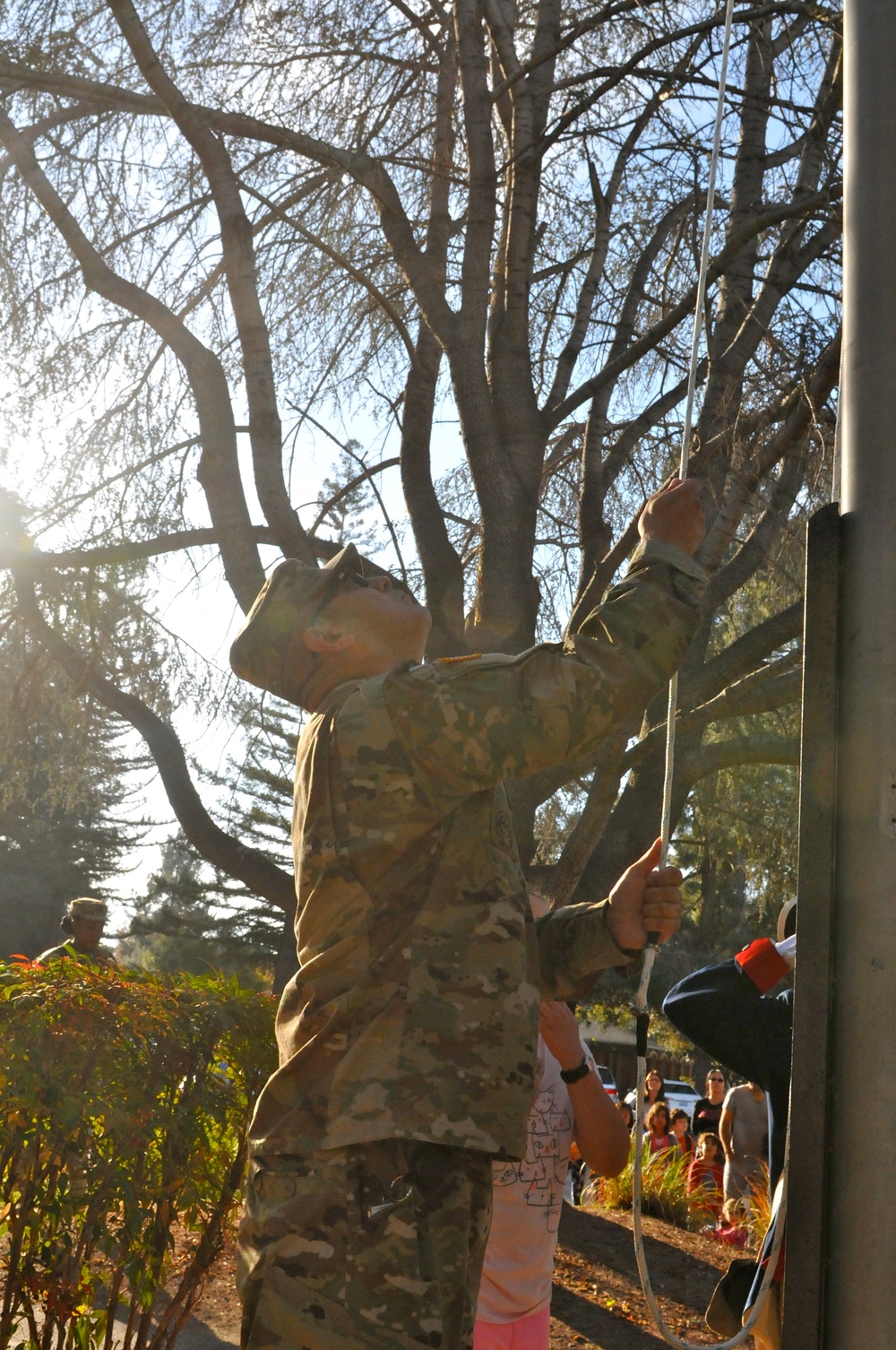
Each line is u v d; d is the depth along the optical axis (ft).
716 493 22.27
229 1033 11.01
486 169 23.50
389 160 24.97
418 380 24.56
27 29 23.66
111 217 24.89
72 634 22.81
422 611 6.34
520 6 27.25
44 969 11.00
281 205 26.09
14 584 22.39
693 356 6.19
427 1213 4.89
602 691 5.28
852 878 5.02
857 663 5.15
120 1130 10.20
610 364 22.86
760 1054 7.36
